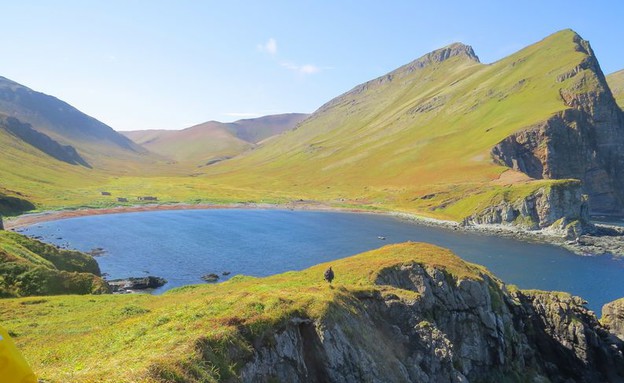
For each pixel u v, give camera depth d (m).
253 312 29.47
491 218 174.00
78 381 17.89
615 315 72.12
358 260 59.94
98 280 60.81
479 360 50.97
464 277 54.56
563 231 155.50
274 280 55.72
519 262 115.19
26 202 163.50
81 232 135.88
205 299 33.06
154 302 48.12
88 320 38.72
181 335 25.23
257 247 125.69
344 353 32.22
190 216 183.62
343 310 36.53
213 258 110.94
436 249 63.50
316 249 125.44
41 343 31.03
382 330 42.28
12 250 61.50
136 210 189.50
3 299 46.69
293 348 29.75
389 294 46.47
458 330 51.47
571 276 103.06
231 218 182.00
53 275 57.28
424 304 50.28
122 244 122.88
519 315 63.78
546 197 164.62
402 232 158.00
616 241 144.00
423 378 40.34
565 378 62.84
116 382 18.14
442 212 196.75
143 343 24.84
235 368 24.69
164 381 19.64
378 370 34.31
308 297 34.84
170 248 120.50
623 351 65.06
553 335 65.94
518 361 56.44
